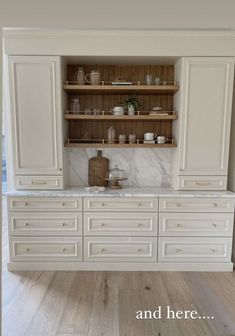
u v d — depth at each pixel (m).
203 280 2.45
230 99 2.53
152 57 2.55
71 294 2.21
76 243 2.57
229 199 2.52
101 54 2.48
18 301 2.10
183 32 2.41
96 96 2.94
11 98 2.51
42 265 2.59
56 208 2.52
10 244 2.56
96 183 3.00
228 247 2.58
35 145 2.58
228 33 2.41
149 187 2.94
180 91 2.54
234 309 2.04
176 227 2.55
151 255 2.58
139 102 2.82
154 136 2.90
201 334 1.78
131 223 2.54
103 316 1.94
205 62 2.48
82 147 2.71
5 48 2.44
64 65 2.67
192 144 2.59
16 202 2.51
